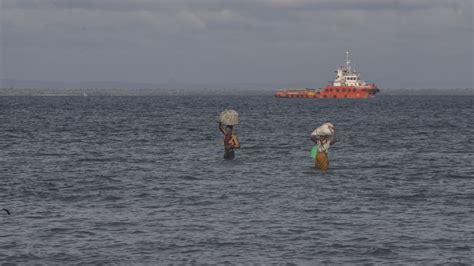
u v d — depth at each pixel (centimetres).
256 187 4031
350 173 4684
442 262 2414
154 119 12950
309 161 5450
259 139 7875
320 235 2781
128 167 5050
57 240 2694
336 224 2981
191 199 3609
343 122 12038
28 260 2433
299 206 3400
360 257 2478
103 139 7819
